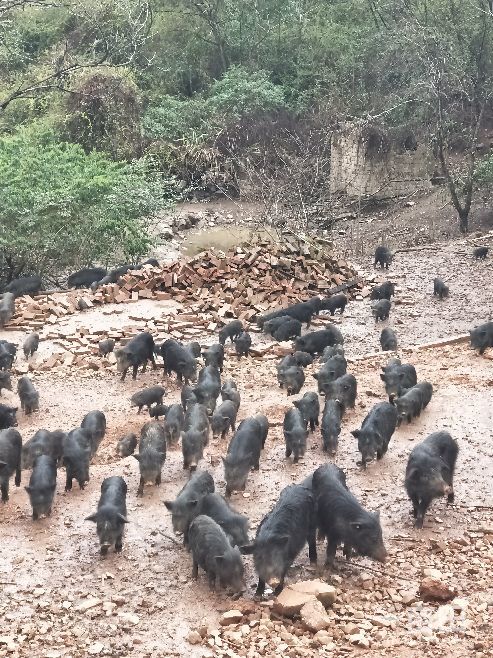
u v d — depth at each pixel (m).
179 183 42.84
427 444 11.38
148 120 46.16
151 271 26.16
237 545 10.03
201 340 22.27
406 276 29.08
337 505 9.79
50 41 52.78
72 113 43.69
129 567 10.19
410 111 43.44
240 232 37.03
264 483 12.46
